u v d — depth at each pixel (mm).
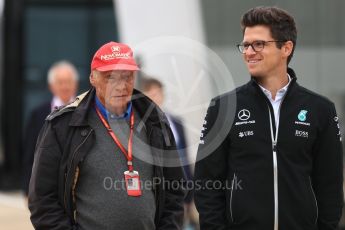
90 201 12141
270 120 12734
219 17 23984
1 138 43906
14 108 43719
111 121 12453
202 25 23656
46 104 21953
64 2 44375
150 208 12438
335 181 13055
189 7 23875
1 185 43406
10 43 43531
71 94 22312
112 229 12102
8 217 33500
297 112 12820
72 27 44406
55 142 12227
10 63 43656
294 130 12711
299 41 24438
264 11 12805
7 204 37656
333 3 24719
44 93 44094
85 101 12523
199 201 13047
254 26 12828
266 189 12555
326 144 12953
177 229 12945
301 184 12617
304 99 12945
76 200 12273
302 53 24375
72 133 12211
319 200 13133
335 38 24703
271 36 12750
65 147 12164
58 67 22406
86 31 44500
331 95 24250
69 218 12297
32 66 44000
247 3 24375
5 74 43750
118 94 12320
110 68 12188
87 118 12367
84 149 12148
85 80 44281
